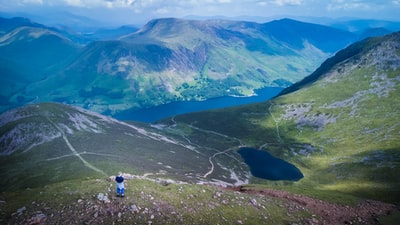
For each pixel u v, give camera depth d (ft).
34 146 508.94
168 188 153.28
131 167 391.65
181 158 562.66
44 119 611.88
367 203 220.02
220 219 131.75
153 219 118.21
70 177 340.59
